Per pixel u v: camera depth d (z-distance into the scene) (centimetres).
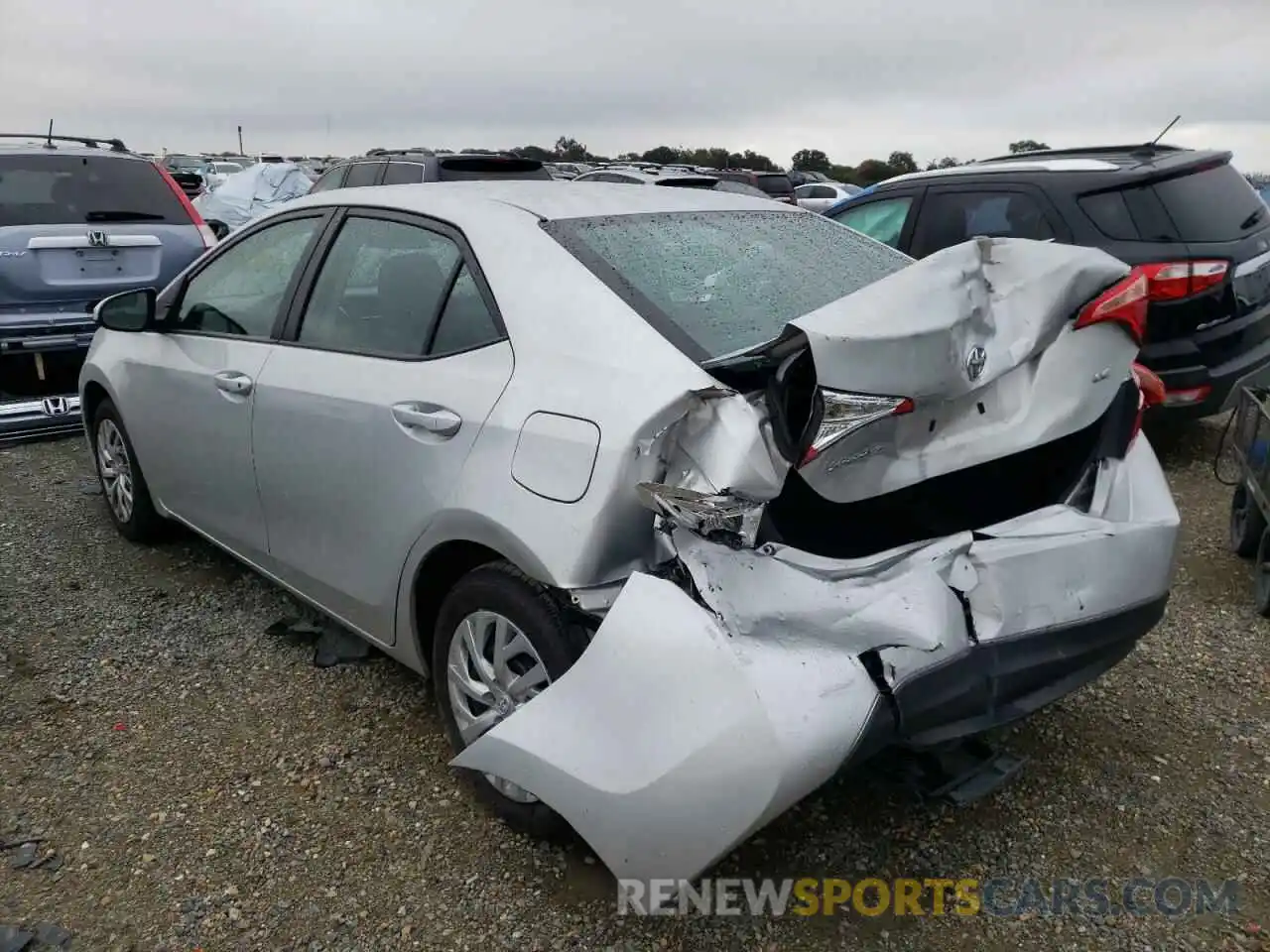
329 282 331
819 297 287
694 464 219
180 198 739
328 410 305
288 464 326
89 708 331
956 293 226
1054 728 319
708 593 207
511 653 256
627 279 263
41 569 445
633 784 205
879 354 210
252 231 379
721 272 284
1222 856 262
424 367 281
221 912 242
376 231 321
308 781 291
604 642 213
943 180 650
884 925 239
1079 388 246
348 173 1199
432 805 281
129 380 423
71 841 266
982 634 227
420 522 273
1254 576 432
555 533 232
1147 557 258
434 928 238
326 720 323
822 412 211
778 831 270
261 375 338
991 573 230
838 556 228
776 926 238
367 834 269
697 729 199
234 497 366
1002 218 609
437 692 287
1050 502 262
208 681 348
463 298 281
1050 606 237
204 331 385
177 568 446
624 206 309
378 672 353
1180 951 232
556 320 255
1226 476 577
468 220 291
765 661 200
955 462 232
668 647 205
